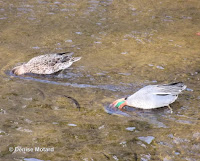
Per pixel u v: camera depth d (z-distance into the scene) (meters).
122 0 25.14
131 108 11.95
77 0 24.78
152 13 22.61
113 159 9.07
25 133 10.16
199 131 10.50
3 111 11.33
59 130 10.38
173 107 12.02
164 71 14.81
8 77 14.11
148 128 10.66
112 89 13.19
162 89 12.03
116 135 10.21
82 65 15.36
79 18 21.34
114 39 18.44
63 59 15.08
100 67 15.17
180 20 21.55
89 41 18.08
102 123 10.86
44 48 17.03
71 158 9.07
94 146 9.63
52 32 19.08
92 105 11.96
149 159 9.10
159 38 18.75
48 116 11.16
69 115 11.26
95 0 24.88
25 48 16.98
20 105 11.79
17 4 23.42
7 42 17.55
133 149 9.55
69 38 18.34
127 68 15.09
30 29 19.38
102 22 20.80
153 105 11.85
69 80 13.99
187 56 16.53
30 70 14.61
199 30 20.05
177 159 9.14
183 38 18.86
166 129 10.61
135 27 20.17
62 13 22.14
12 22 20.28
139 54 16.67
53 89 13.14
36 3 23.84
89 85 13.52
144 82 13.75
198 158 9.20
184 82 13.73
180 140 10.02
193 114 11.54
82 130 10.41
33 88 13.19
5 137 9.92
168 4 24.53
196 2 25.06
